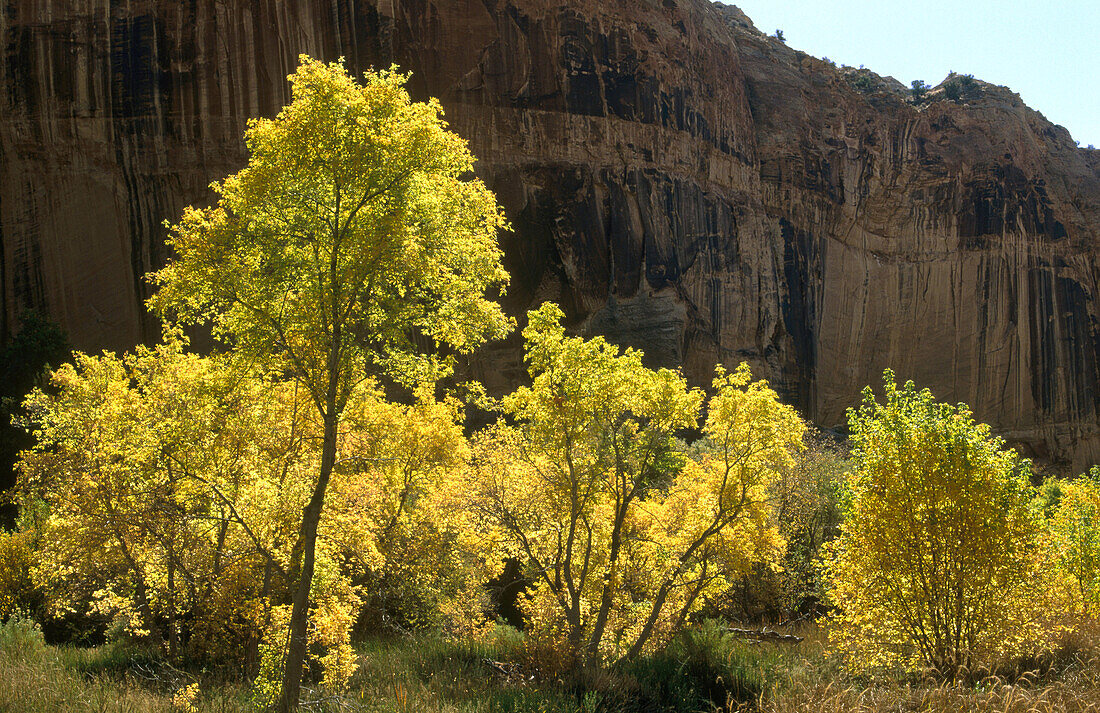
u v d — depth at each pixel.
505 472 14.88
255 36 47.78
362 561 13.54
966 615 10.87
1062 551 13.52
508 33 54.75
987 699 8.59
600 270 54.94
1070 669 10.38
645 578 14.99
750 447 14.44
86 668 12.20
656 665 13.01
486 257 9.65
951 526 10.97
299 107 8.65
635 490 14.20
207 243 8.76
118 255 44.78
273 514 10.81
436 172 9.03
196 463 12.22
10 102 44.22
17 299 43.19
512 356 50.94
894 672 11.45
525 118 54.66
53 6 45.09
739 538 14.38
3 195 43.69
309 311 9.02
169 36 46.66
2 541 18.84
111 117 45.50
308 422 12.16
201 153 46.28
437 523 17.20
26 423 16.62
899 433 11.78
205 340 43.00
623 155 57.56
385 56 49.91
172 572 13.45
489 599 19.97
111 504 13.38
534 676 12.22
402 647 14.83
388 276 8.90
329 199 8.83
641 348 54.44
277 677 9.66
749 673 12.81
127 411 13.79
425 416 17.89
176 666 12.56
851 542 11.88
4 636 13.92
